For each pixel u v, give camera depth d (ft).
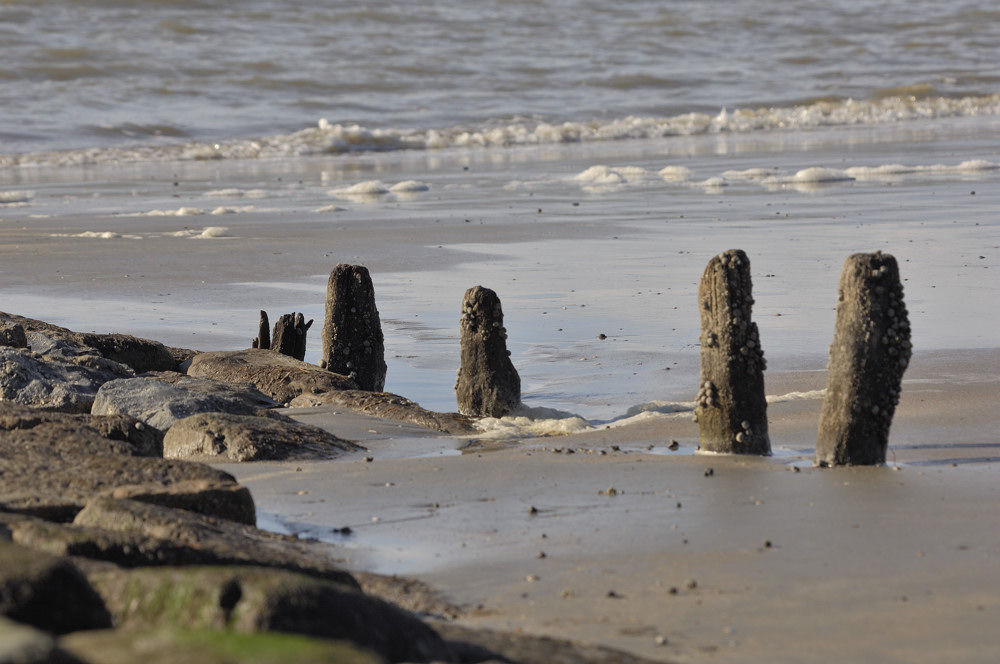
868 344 96.32
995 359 139.23
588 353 156.35
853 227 251.60
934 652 58.13
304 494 92.32
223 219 293.23
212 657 42.01
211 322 178.60
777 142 485.97
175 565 63.26
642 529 79.97
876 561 71.67
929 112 609.01
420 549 77.61
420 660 53.57
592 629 62.34
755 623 62.44
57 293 201.36
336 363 143.95
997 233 234.58
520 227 271.08
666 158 433.89
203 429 108.58
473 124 558.56
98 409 120.67
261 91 597.52
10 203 331.98
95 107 540.93
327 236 261.65
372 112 573.74
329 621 51.96
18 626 40.09
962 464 96.78
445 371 153.69
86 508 72.95
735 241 240.53
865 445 97.04
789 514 82.38
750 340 103.24
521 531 80.69
